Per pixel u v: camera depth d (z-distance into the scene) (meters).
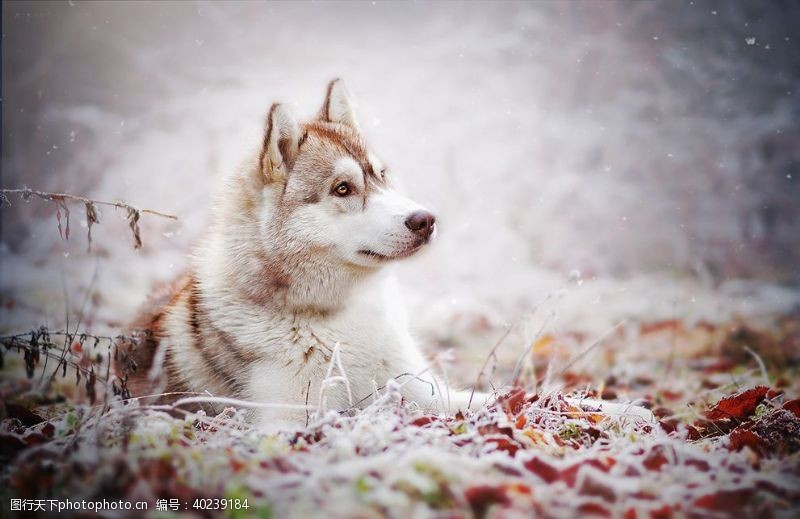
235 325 4.16
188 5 15.01
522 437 3.20
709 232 11.39
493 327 8.13
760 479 2.68
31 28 15.06
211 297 4.27
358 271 4.21
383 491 2.39
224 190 4.52
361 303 4.24
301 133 4.32
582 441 3.47
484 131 13.09
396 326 4.37
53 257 10.05
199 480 2.59
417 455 2.62
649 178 12.69
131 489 2.55
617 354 6.74
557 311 4.86
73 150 13.56
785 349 6.73
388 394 3.41
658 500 2.51
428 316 8.60
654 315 8.05
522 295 9.30
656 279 9.88
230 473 2.63
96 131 13.73
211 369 4.23
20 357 6.45
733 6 13.90
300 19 15.46
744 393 4.05
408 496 2.43
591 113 13.68
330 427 3.19
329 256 4.13
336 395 4.12
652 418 3.91
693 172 12.52
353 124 4.82
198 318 4.32
